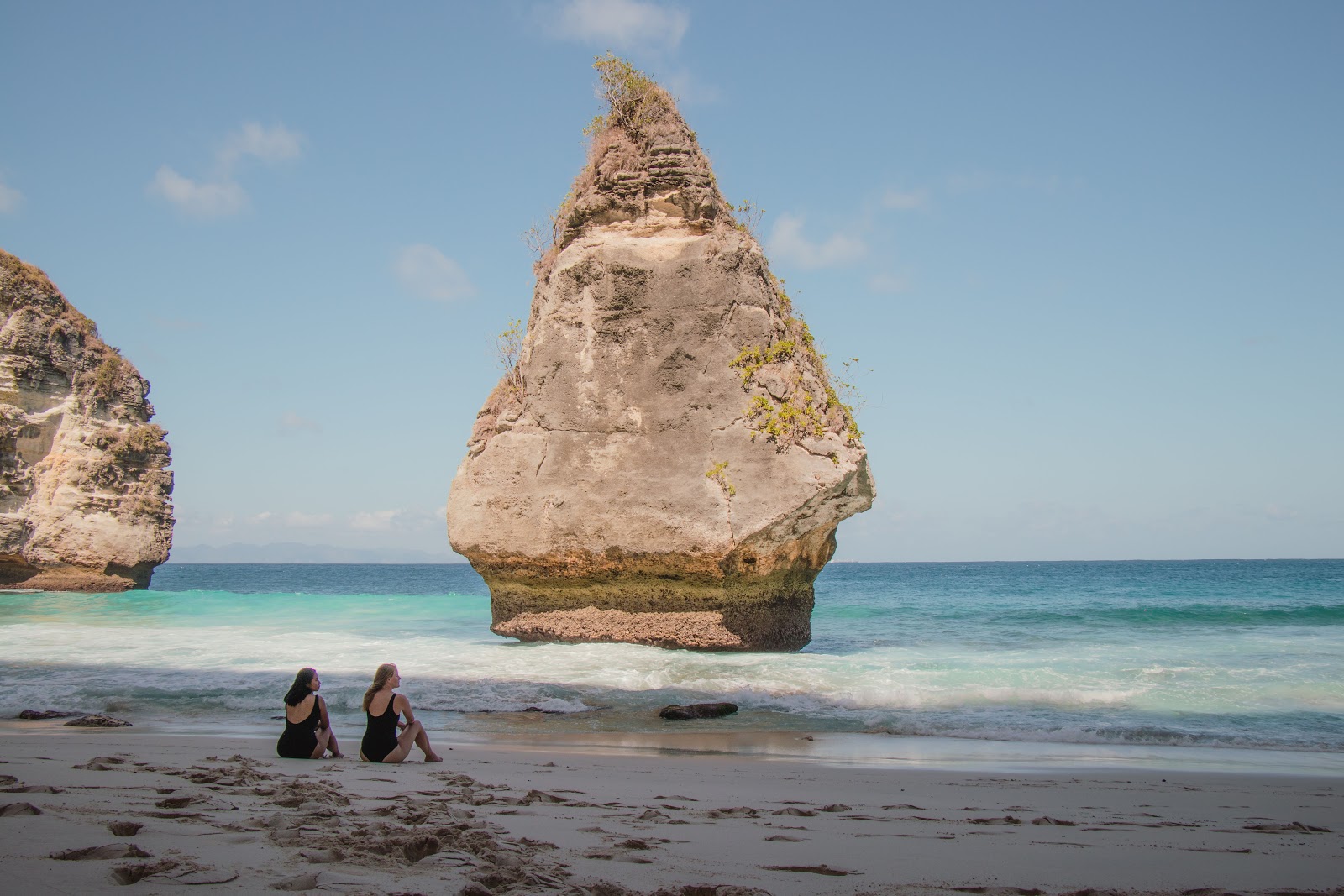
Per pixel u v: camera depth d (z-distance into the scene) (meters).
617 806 5.81
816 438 18.03
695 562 17.72
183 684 13.12
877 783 7.26
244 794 5.46
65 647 17.08
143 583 41.66
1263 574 94.94
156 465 42.03
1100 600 43.78
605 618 18.81
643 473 18.45
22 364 39.03
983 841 5.07
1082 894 3.90
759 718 11.36
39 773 6.07
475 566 20.17
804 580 20.44
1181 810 6.40
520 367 20.66
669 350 19.00
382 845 4.04
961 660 15.64
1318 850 5.04
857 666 14.71
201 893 3.19
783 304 20.02
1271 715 11.32
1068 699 12.20
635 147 20.41
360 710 11.90
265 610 27.42
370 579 109.88
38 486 38.97
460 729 10.66
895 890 3.89
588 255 19.84
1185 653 16.92
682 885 3.75
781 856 4.48
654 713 11.65
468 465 20.23
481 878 3.63
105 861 3.56
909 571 132.62
